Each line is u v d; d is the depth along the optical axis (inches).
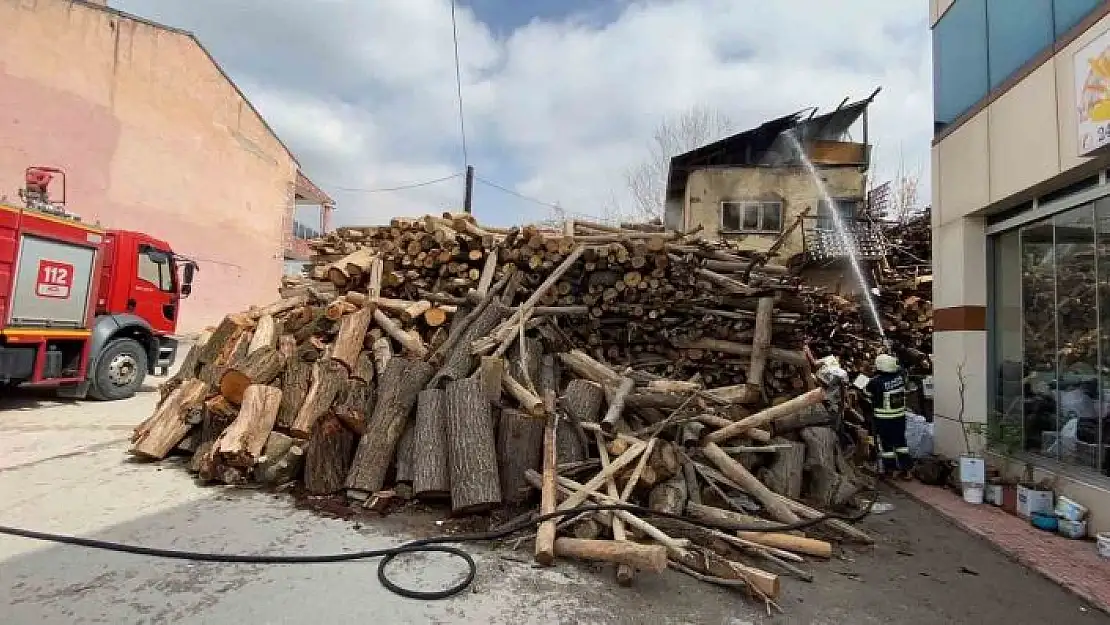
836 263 632.4
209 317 898.7
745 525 180.1
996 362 273.9
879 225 684.1
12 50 643.5
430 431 203.0
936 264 303.0
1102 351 210.1
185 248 855.7
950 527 214.7
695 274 292.0
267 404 221.9
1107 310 207.8
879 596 154.6
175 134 833.5
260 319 274.5
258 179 1014.4
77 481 216.4
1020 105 239.6
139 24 776.9
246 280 983.6
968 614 147.0
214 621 125.1
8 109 641.0
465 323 263.3
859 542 192.2
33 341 327.3
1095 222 215.3
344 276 308.8
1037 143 228.7
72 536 165.6
